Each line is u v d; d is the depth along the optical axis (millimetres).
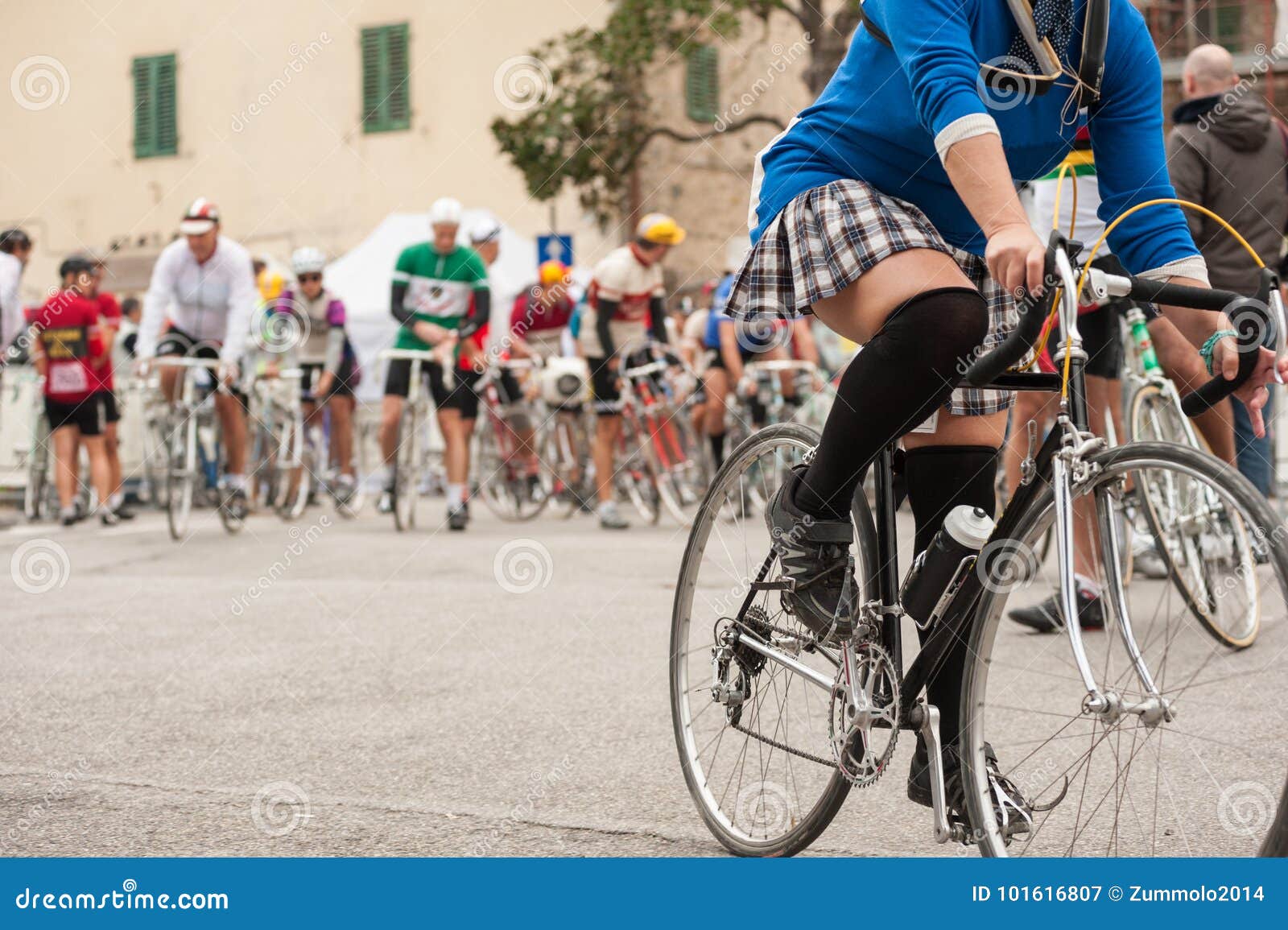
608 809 10859
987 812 8000
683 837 10133
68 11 77625
